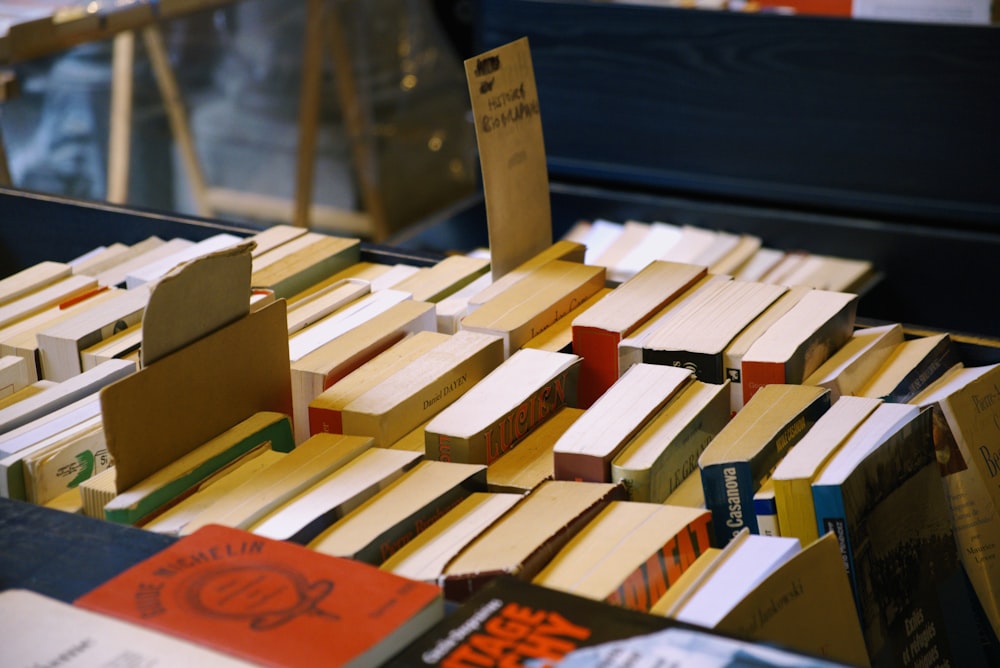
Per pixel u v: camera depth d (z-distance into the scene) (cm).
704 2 294
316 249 170
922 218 267
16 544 98
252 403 123
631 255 268
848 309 145
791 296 149
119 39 305
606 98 295
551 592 87
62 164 297
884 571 108
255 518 105
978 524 125
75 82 294
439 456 121
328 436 120
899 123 263
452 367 133
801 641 95
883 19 257
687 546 104
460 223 295
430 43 418
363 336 142
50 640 82
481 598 87
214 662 79
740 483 109
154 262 172
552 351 141
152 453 110
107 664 79
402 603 86
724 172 287
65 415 127
